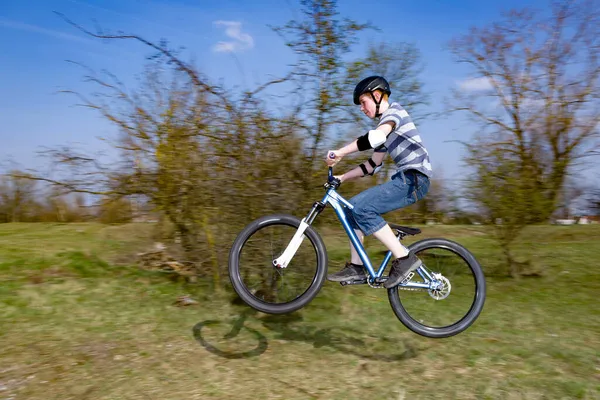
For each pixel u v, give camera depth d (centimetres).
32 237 704
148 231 580
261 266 463
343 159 475
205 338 418
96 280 536
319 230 483
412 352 398
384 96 370
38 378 337
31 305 464
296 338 426
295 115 467
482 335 431
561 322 463
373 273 368
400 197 354
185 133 462
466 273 401
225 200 462
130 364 364
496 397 322
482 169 600
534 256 700
